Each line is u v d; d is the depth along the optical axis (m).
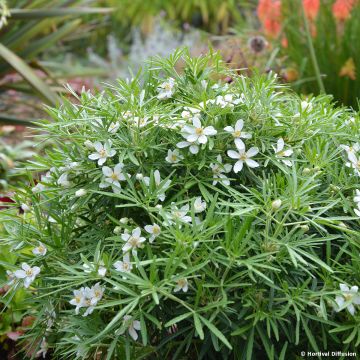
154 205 0.56
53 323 0.63
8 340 0.79
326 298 0.52
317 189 0.59
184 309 0.54
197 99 0.62
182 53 0.67
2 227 0.78
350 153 0.60
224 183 0.58
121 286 0.50
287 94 0.72
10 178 1.04
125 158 0.57
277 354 0.58
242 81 0.61
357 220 0.58
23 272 0.60
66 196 0.61
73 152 0.62
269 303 0.53
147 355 0.57
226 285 0.52
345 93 1.24
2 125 1.33
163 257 0.55
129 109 0.61
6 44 1.36
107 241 0.59
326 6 1.23
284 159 0.58
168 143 0.59
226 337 0.55
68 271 0.59
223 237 0.55
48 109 0.65
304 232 0.56
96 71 1.63
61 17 1.46
